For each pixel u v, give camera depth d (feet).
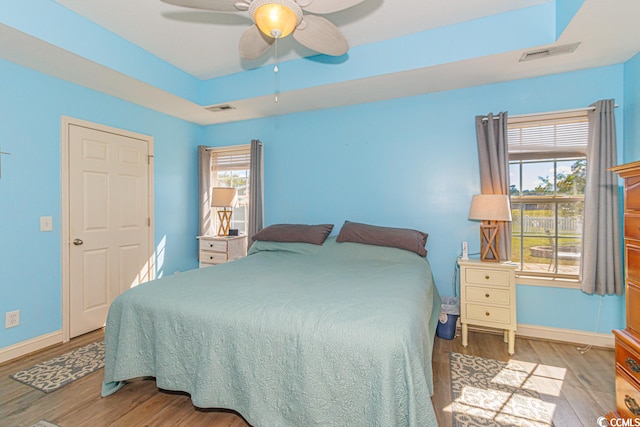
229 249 12.28
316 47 6.41
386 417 3.81
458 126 9.88
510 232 8.94
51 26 6.82
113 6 7.02
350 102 10.98
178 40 8.49
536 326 8.94
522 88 9.11
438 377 6.77
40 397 6.03
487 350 8.16
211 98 11.07
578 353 7.91
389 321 4.37
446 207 10.09
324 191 11.79
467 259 8.87
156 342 5.48
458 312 9.00
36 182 8.21
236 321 4.89
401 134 10.61
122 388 6.35
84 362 7.47
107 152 10.05
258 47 6.57
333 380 4.18
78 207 9.22
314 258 9.48
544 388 6.32
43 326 8.30
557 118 8.72
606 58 7.82
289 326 4.57
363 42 8.75
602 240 7.97
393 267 8.02
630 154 7.79
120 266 10.48
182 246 13.05
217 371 4.94
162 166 12.11
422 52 8.23
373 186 11.03
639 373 4.45
